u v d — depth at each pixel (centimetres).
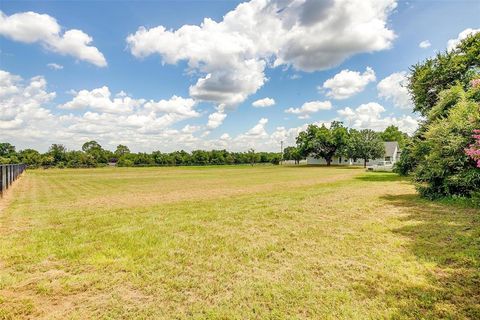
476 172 1050
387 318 323
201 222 824
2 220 861
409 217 834
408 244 583
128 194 1584
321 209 997
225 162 9825
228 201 1256
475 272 439
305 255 534
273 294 383
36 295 389
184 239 647
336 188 1705
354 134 5838
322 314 334
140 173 4422
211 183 2347
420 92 2211
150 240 638
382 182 2072
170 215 936
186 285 414
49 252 556
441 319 318
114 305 361
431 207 988
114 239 646
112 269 475
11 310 349
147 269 473
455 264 472
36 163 6775
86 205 1176
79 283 423
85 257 530
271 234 685
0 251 561
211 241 631
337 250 558
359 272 452
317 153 7144
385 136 9494
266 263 498
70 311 348
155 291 398
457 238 610
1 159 6228
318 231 702
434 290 387
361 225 753
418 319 320
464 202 1041
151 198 1402
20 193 1639
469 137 1045
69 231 721
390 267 468
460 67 1997
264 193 1552
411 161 2331
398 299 365
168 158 8919
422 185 1258
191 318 330
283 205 1098
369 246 579
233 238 653
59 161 7162
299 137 7550
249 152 10769
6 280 431
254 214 931
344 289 395
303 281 423
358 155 5491
